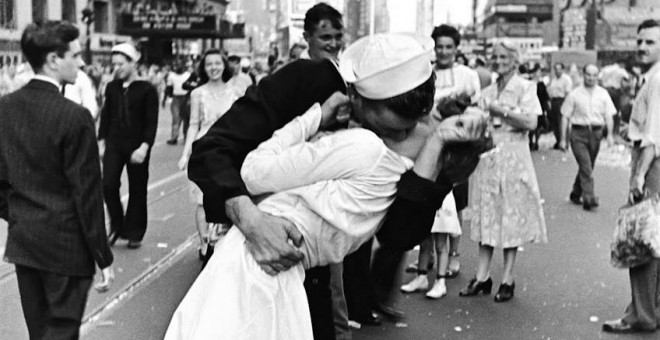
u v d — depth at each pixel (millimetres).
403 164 2893
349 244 2908
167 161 18281
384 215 2945
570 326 7020
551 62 35969
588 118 13273
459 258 9664
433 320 7141
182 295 7629
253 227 2822
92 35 47844
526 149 7863
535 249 10109
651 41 6438
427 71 2893
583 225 11789
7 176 4609
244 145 3076
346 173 2846
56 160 4555
